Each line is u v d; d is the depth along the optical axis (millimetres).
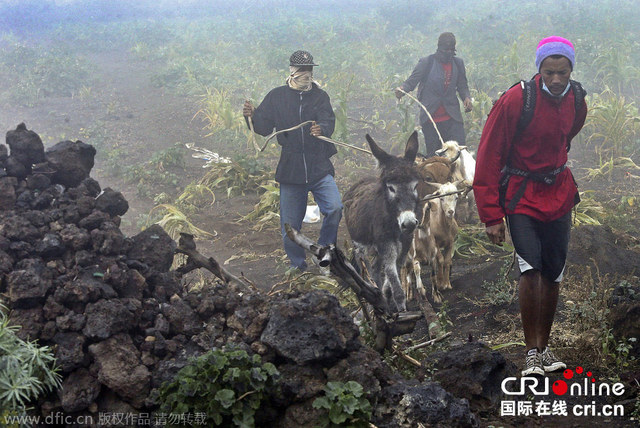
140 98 17828
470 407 4031
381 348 4430
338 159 12672
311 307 3805
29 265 3904
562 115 4227
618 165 11438
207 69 19719
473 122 13148
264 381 3486
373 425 3465
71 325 3684
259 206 9969
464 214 9328
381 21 25828
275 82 18594
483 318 5812
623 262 6473
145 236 4484
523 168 4336
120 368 3625
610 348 4656
